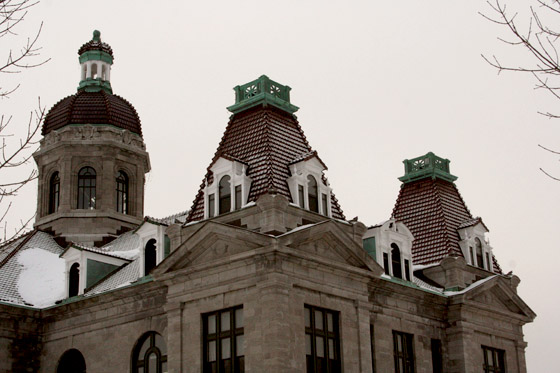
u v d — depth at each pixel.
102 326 45.62
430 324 48.88
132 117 63.53
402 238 49.25
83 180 60.09
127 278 46.59
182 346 40.66
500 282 52.38
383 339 44.75
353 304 42.34
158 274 42.03
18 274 51.56
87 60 64.81
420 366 47.03
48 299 49.12
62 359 47.28
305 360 38.38
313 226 39.72
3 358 46.22
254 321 38.16
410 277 48.81
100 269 48.91
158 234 45.03
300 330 38.56
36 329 48.25
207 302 40.31
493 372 51.47
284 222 40.22
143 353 43.78
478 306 50.59
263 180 41.94
